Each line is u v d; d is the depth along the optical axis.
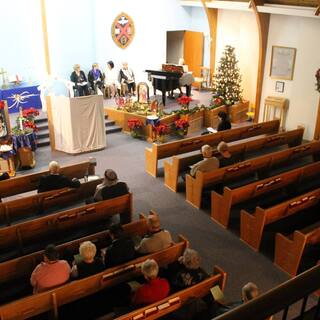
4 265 4.89
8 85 13.33
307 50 11.67
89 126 10.82
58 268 4.52
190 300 4.36
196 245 6.66
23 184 7.61
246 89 14.88
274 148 10.97
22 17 13.55
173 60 18.41
